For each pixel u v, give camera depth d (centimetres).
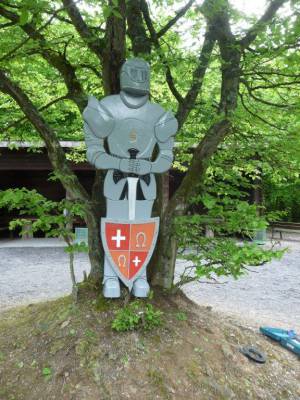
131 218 387
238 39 429
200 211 757
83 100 439
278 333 443
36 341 369
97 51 409
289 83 433
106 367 329
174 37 473
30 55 462
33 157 1159
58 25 538
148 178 394
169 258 427
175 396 313
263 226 333
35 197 341
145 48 431
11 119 580
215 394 322
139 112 383
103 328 365
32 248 1154
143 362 335
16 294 659
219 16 402
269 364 378
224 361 359
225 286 771
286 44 376
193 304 452
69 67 447
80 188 409
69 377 322
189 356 351
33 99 616
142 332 365
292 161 482
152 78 536
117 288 388
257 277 863
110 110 375
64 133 880
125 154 381
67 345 350
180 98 458
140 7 439
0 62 405
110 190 383
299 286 794
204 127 536
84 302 399
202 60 437
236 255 325
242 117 479
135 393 311
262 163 514
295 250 1210
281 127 503
